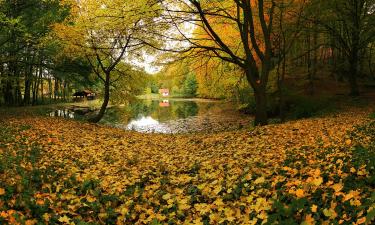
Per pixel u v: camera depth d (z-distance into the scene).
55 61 24.23
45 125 16.27
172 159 9.34
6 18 16.77
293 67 30.33
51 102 52.34
